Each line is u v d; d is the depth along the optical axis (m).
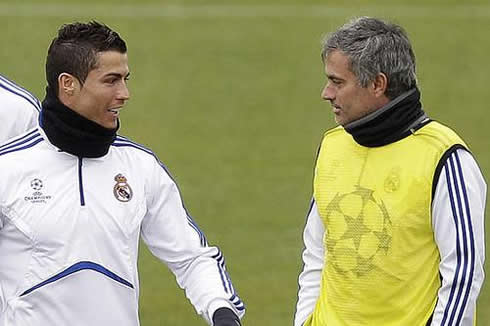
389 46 20.70
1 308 20.61
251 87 75.00
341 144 21.83
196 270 21.47
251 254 45.56
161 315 39.22
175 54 83.25
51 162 20.48
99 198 20.55
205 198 52.81
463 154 20.56
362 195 21.19
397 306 20.94
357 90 20.84
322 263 22.56
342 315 21.48
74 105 20.27
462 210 20.17
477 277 20.12
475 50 83.75
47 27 89.12
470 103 71.06
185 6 97.31
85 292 20.34
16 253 20.34
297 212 50.81
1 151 20.61
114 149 21.08
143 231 21.66
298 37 88.00
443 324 20.11
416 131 20.91
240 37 88.06
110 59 20.20
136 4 97.62
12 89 25.02
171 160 59.25
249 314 39.31
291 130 65.12
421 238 20.77
